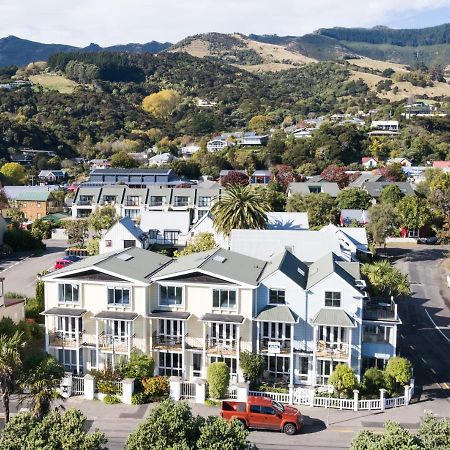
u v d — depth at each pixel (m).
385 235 93.75
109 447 34.94
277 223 75.50
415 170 163.75
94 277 44.91
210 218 88.62
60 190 139.00
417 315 63.53
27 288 70.50
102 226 96.12
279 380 44.88
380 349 44.97
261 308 45.03
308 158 182.62
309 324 44.72
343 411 41.06
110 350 44.38
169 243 92.12
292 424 37.25
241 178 143.75
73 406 40.91
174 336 44.75
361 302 44.03
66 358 45.50
